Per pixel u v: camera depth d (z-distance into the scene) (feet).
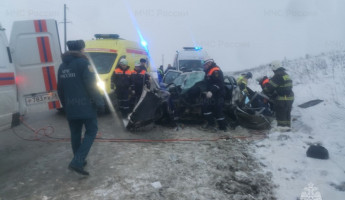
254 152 15.47
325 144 15.38
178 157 14.69
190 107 21.16
